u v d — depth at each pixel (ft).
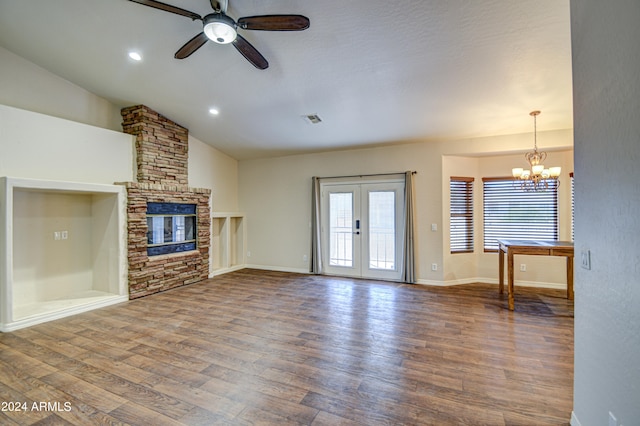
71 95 14.38
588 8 5.23
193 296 15.26
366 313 12.69
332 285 17.48
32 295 13.14
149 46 11.21
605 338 4.75
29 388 7.29
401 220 18.40
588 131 5.29
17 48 12.29
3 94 12.37
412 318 12.07
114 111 16.17
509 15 8.20
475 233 18.08
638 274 3.85
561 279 16.60
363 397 6.95
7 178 10.77
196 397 6.95
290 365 8.41
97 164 14.61
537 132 15.57
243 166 23.39
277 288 16.84
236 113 15.76
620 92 4.23
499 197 17.70
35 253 13.26
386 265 18.88
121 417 6.26
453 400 6.83
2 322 10.77
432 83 11.64
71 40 11.37
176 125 17.71
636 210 3.89
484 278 18.03
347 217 19.97
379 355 8.99
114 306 13.65
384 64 10.79
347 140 18.02
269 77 12.28
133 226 14.65
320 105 14.11
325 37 9.73
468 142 16.87
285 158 21.90
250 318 12.13
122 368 8.23
